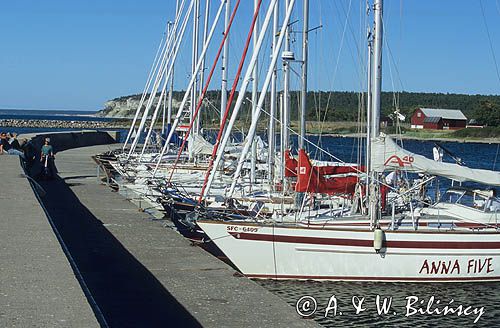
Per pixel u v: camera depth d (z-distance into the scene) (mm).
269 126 19766
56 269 7188
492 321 11414
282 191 16484
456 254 13086
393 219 13164
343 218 13727
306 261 12859
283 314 7613
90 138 53906
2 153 26203
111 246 12344
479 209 14367
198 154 26234
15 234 9211
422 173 14102
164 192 17344
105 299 8523
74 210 17422
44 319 5461
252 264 12953
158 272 9938
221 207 14945
